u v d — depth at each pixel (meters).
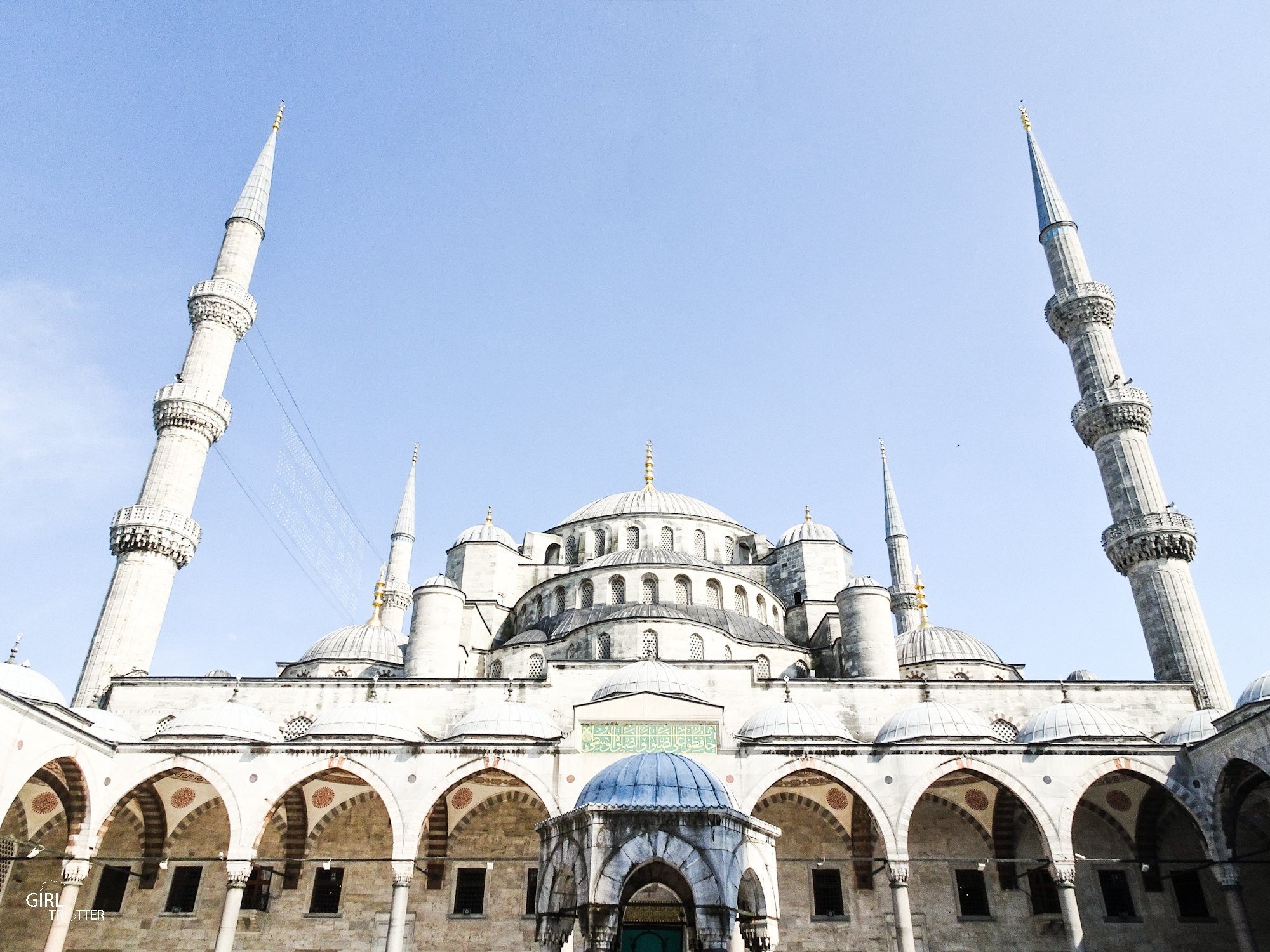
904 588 63.09
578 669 42.31
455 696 42.06
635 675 38.41
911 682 42.69
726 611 49.53
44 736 30.33
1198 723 36.44
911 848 38.66
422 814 33.34
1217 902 36.84
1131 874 37.62
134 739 36.25
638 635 43.78
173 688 42.59
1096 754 34.12
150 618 45.28
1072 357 54.31
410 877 32.72
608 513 61.84
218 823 39.34
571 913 16.20
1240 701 34.03
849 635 45.72
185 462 49.16
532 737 35.47
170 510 47.22
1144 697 42.81
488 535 59.56
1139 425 50.03
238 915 35.88
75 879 31.88
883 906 37.28
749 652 46.78
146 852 38.53
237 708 36.53
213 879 38.16
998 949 36.56
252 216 57.19
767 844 17.34
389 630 52.19
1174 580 45.56
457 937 36.94
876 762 34.16
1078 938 31.50
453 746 34.47
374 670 48.41
